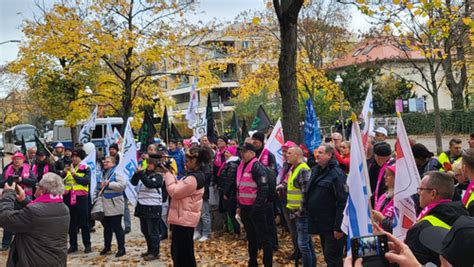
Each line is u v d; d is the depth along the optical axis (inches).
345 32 1182.9
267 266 308.8
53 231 222.5
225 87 1983.3
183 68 797.2
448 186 148.6
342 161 346.9
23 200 232.2
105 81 854.5
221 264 350.3
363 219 167.0
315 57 1185.4
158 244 372.8
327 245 266.2
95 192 422.3
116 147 437.7
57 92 983.6
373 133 427.5
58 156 561.3
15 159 431.2
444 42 725.3
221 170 445.1
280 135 385.7
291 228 326.3
